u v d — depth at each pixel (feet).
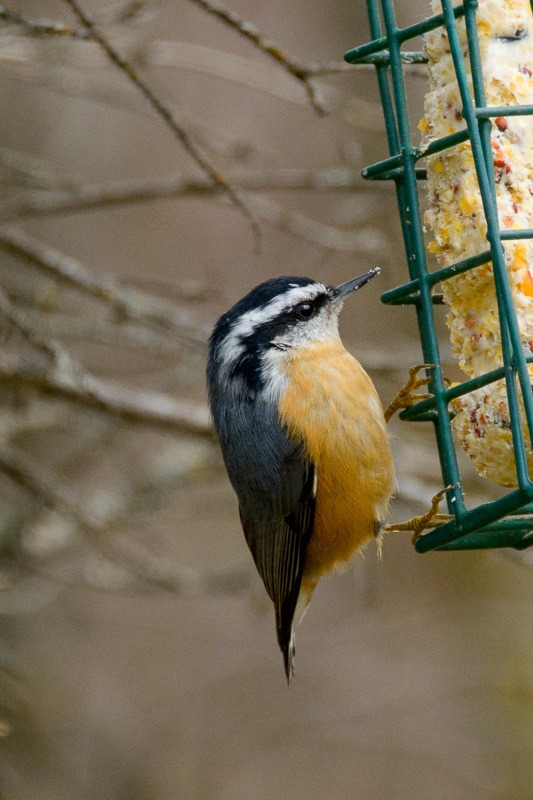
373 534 32.24
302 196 58.34
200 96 58.85
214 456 47.47
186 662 58.85
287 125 58.18
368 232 45.01
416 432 50.37
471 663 57.11
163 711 56.90
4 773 42.91
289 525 32.35
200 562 58.49
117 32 40.14
